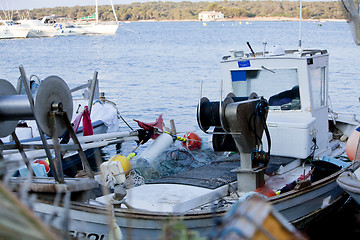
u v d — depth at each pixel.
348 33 78.50
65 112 4.96
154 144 8.67
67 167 10.24
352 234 6.86
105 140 8.88
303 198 6.05
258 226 1.83
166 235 2.15
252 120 6.18
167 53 45.78
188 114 17.83
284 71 7.77
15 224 1.79
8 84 5.26
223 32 89.69
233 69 8.16
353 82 24.55
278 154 7.55
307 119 7.58
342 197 7.11
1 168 2.81
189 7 171.12
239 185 6.25
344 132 9.85
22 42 68.06
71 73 30.70
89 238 5.07
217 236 1.84
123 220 5.11
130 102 20.28
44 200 4.91
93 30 88.25
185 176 6.62
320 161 7.18
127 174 7.30
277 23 134.62
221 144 6.64
